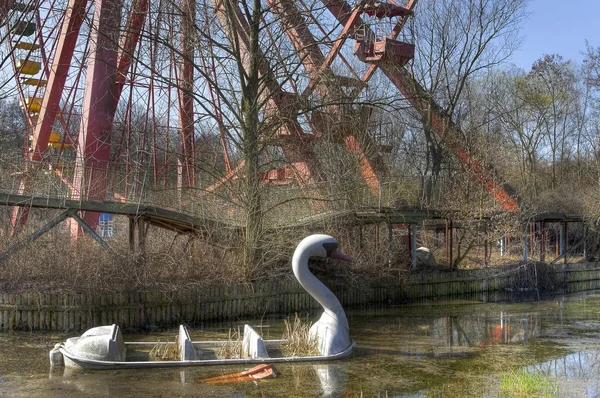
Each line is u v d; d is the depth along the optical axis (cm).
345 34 1972
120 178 2320
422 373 1203
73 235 1964
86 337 1221
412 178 2958
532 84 5412
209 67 2064
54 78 2409
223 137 2150
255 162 1953
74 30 2333
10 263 1714
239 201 2022
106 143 2241
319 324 1335
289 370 1196
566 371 1232
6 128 3284
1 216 2234
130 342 1368
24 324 1614
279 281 2000
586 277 3102
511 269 2783
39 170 1953
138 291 1711
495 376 1185
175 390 1055
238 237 1983
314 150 2355
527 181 4309
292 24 2023
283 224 2073
